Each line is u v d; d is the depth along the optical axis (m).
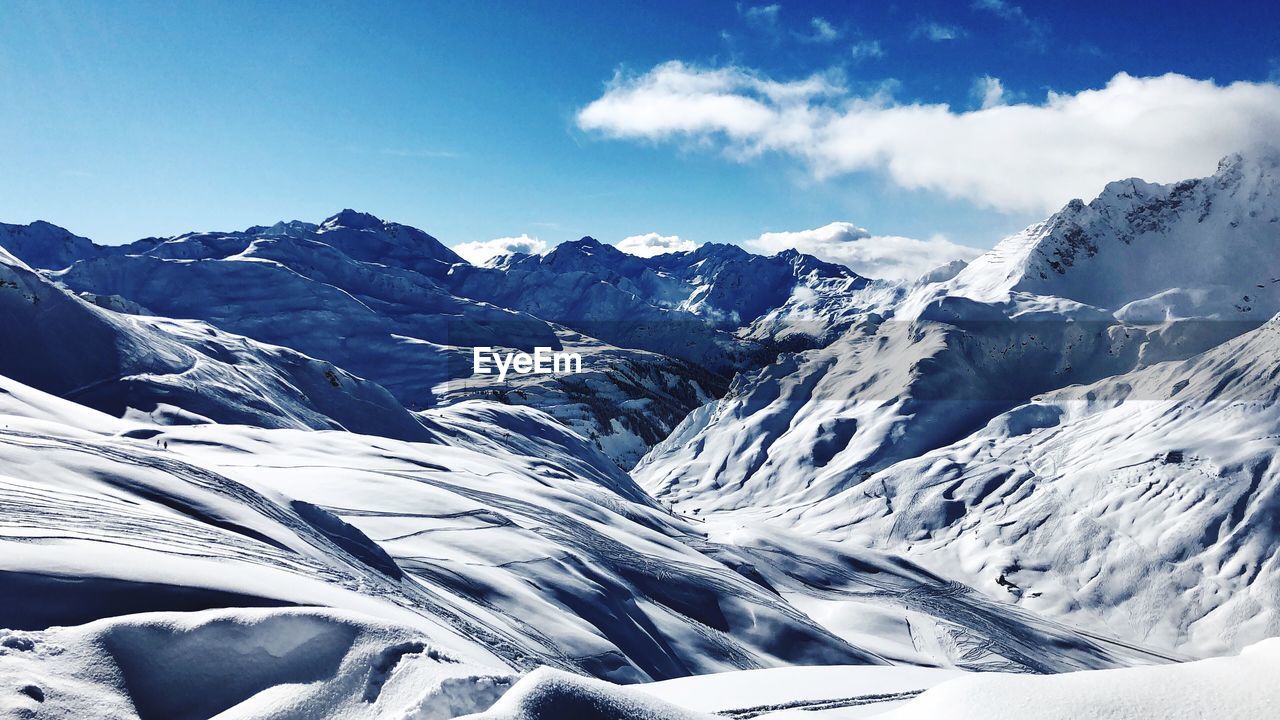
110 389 100.56
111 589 12.92
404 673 11.16
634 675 36.84
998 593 145.62
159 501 23.75
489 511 54.78
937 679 25.52
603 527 71.50
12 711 9.01
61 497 18.94
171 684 10.81
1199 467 160.88
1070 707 8.21
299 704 10.58
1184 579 138.12
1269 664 7.98
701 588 63.31
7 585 12.05
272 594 15.48
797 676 21.86
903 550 167.50
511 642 30.16
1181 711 7.74
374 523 45.47
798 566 104.00
